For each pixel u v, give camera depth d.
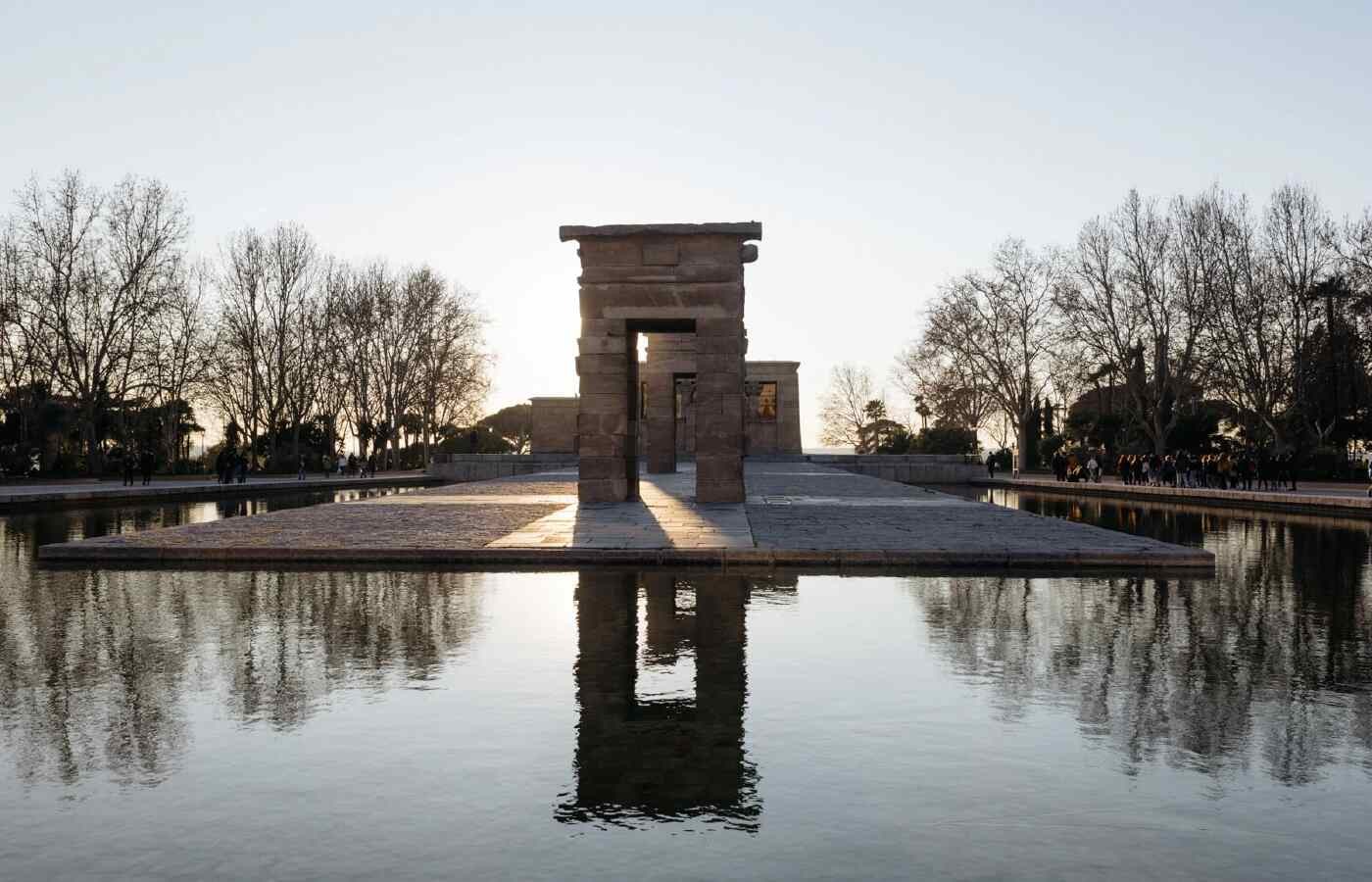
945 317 79.12
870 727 8.10
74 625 12.36
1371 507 34.12
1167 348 66.19
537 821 6.18
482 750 7.55
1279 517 33.62
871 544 19.36
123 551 18.53
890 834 5.98
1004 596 14.73
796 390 75.12
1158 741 7.79
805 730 8.02
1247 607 13.97
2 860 5.66
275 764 7.25
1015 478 70.69
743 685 9.43
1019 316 76.56
